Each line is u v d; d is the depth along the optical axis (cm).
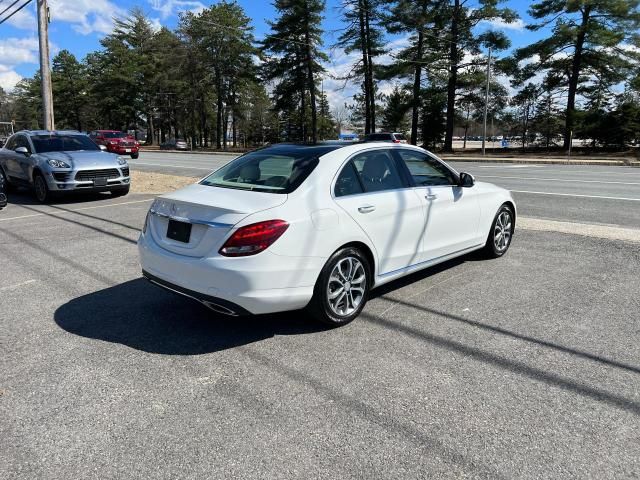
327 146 464
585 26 3516
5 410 305
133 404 311
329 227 401
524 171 2067
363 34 4066
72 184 1109
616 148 3778
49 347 390
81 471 252
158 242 418
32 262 627
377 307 470
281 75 5066
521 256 646
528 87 4034
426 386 329
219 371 352
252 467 254
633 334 406
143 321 442
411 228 480
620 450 264
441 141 5053
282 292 379
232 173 464
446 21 3788
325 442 273
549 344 389
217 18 5956
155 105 7612
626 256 641
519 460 257
